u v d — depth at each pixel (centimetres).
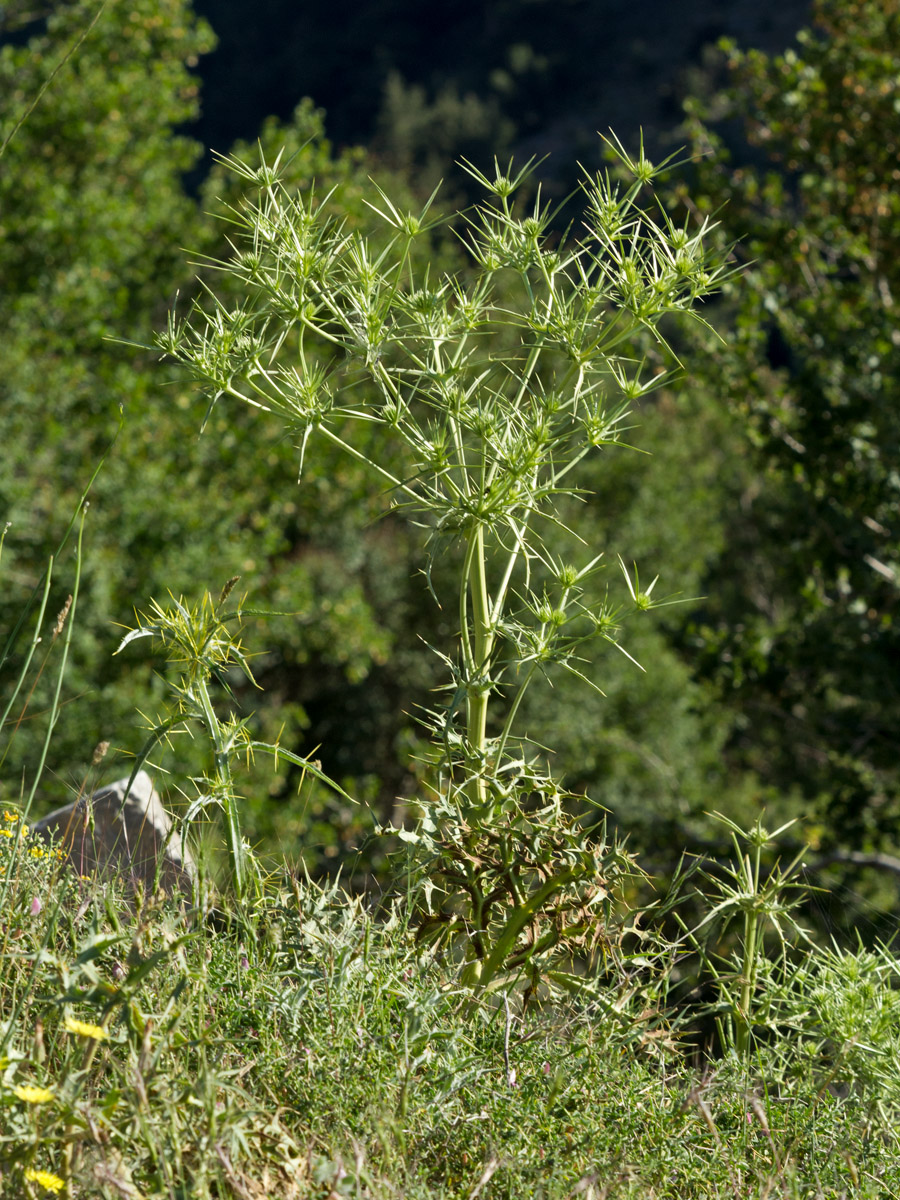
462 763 229
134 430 1191
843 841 891
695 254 245
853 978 226
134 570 1099
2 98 1484
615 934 223
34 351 1332
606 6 7212
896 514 845
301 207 248
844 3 1012
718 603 1589
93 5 1492
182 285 1494
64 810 262
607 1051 198
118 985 157
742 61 1052
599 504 1889
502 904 227
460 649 237
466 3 7331
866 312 906
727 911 234
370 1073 170
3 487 1038
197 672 223
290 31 7094
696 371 963
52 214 1376
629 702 1584
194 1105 150
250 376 244
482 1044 194
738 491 1891
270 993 182
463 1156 168
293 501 1412
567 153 6172
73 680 952
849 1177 182
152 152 1650
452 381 244
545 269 247
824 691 919
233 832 214
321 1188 147
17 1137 139
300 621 1306
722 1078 199
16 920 188
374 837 224
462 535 237
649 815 1030
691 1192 178
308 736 1759
